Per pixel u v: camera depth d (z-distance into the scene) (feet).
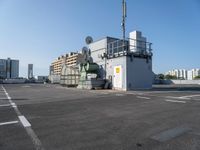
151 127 20.85
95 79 86.74
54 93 65.21
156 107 33.04
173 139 16.98
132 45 80.74
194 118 24.44
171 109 30.89
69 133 19.01
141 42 83.87
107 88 85.61
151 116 26.12
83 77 96.32
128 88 76.54
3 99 47.73
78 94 59.52
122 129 20.18
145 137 17.58
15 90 85.87
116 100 42.80
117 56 81.05
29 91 77.97
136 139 17.07
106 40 90.43
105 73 88.84
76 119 24.89
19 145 15.96
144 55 81.46
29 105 37.19
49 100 44.78
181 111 29.04
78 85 103.91
